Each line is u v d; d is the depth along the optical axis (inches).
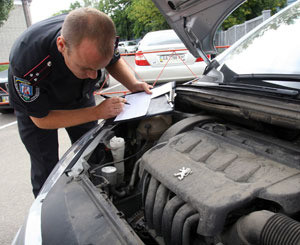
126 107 68.4
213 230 34.3
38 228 41.3
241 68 64.9
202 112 67.1
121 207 53.8
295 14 69.6
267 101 45.4
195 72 204.2
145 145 65.6
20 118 74.0
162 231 41.9
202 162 44.2
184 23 79.0
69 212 41.5
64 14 71.8
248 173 38.8
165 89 74.2
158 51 202.1
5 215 92.0
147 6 625.3
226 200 34.9
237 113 52.9
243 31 344.2
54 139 79.8
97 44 48.3
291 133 50.8
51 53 58.7
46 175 80.3
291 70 55.1
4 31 666.2
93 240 36.0
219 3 68.7
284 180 36.0
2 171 123.3
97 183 51.3
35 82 59.6
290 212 33.5
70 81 65.6
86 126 90.0
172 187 40.8
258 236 31.4
